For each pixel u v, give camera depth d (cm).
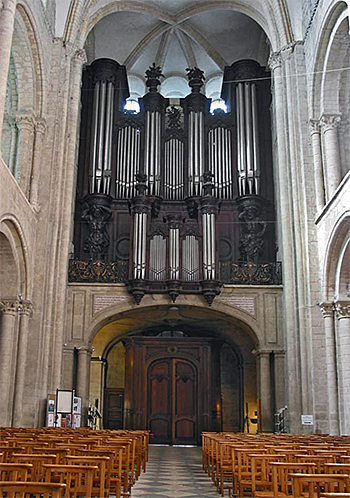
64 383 2106
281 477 730
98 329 2247
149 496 999
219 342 2659
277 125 2212
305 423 1859
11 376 1800
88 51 2905
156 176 2614
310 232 2006
